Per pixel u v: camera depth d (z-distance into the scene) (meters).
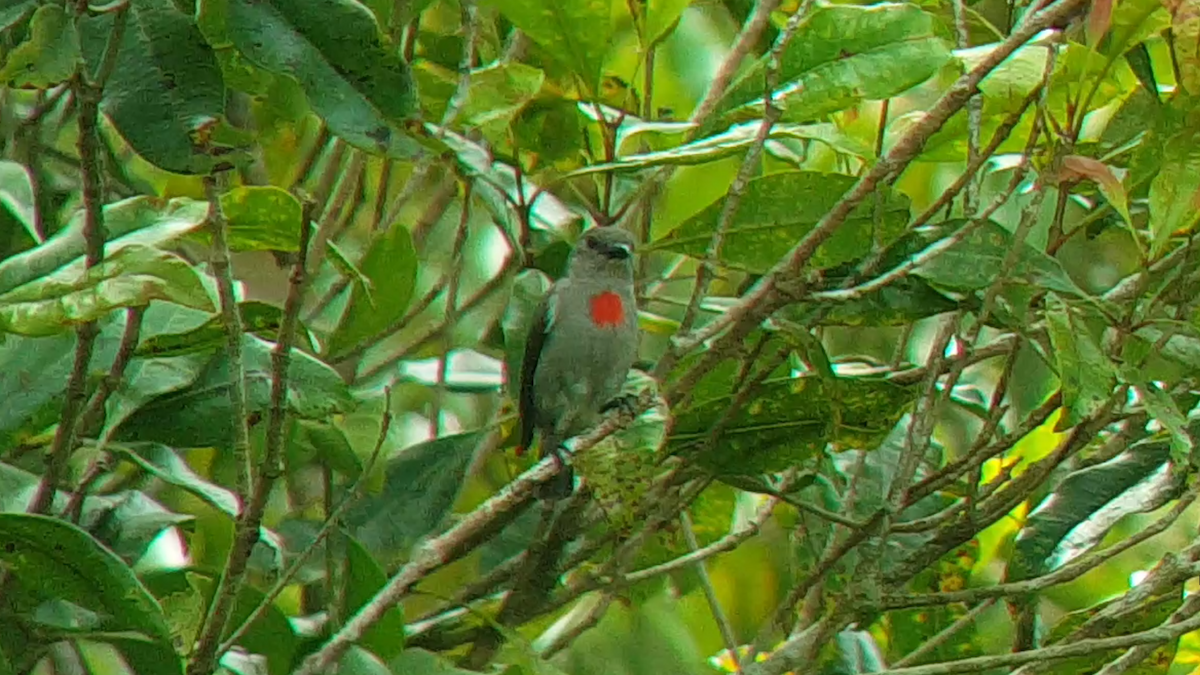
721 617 8.01
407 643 8.55
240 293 7.35
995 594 7.68
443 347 8.94
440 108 7.71
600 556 9.80
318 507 10.18
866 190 7.20
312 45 5.60
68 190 9.03
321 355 8.17
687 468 8.55
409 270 7.91
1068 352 7.14
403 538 8.42
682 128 8.05
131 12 5.62
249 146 6.40
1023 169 7.40
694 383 7.67
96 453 7.04
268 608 7.09
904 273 7.37
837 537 8.73
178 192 9.46
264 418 7.37
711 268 7.29
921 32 7.72
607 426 7.16
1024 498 8.25
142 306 5.90
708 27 11.72
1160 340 7.58
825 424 8.22
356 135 5.64
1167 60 9.40
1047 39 7.76
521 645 7.03
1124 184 7.58
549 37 7.60
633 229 11.14
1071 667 8.30
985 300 7.46
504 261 9.38
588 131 9.02
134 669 6.90
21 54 5.27
